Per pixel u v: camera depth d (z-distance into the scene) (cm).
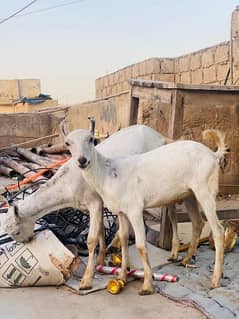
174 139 215
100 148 216
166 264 207
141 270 196
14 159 468
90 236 186
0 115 555
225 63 360
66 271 182
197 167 179
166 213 222
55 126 578
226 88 221
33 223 188
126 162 181
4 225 187
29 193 240
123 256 188
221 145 189
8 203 213
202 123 297
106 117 459
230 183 296
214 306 162
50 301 175
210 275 193
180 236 241
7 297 179
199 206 207
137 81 248
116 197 176
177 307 167
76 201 190
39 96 1045
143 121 327
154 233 234
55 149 450
